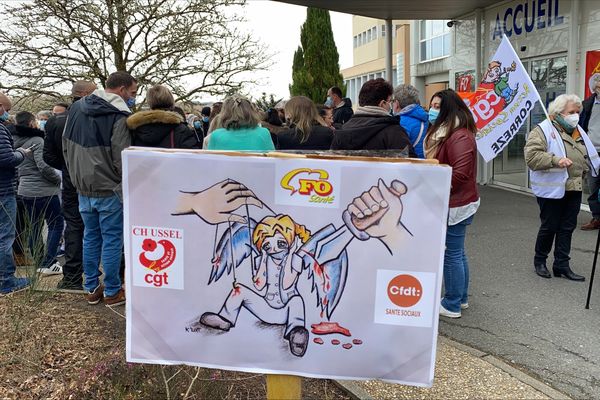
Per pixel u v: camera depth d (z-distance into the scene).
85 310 4.08
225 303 2.10
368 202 1.98
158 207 2.08
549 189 4.74
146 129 3.88
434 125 3.87
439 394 2.94
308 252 2.03
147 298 2.15
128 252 2.13
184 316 2.14
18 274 4.69
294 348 2.09
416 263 2.00
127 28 9.91
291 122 4.52
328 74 27.91
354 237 2.00
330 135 4.49
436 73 15.95
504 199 9.03
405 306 2.02
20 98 10.27
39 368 3.10
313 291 2.05
